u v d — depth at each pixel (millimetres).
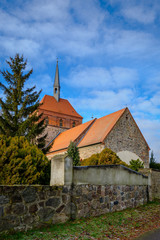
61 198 7449
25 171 8797
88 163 14266
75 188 8008
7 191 5918
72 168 8070
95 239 5996
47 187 7051
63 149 31109
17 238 5508
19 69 20516
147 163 30984
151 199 14055
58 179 7883
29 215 6352
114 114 31516
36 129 20094
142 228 7715
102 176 9555
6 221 5766
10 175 8438
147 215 10031
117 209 10195
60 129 45625
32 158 9312
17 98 19703
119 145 28156
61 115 48125
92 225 7273
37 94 20906
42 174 9305
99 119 34438
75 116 49969
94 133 30422
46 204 6914
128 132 29734
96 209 8859
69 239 5762
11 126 18406
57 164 8031
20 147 10289
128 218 8969
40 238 5641
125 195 11094
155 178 15805
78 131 34375
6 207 5824
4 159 8703
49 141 42812
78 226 6941
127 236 6605
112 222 8008
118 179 10695
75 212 7812
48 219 6891
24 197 6312
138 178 12828
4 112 18984
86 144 28578
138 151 30266
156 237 6551
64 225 7004
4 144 9617
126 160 28375
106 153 14852
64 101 52250
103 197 9398
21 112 19234
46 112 46156
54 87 51938
